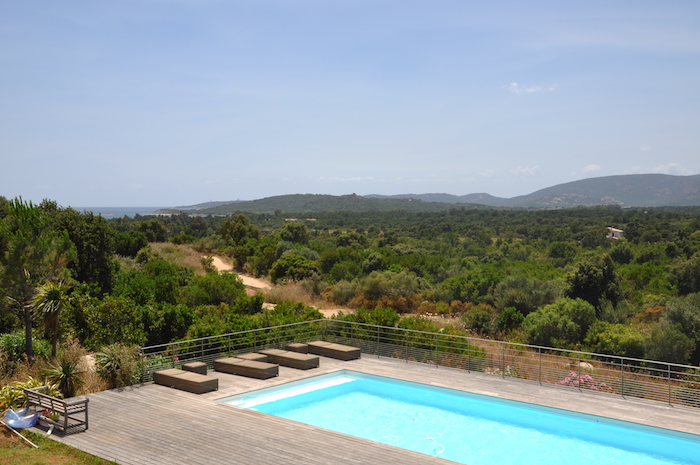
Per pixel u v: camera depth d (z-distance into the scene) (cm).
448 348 1441
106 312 1688
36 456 691
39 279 1354
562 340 2233
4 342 1305
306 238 6481
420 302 3262
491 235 8250
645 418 907
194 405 943
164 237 6975
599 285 2889
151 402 959
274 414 982
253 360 1245
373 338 1578
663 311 2555
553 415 970
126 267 3819
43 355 1313
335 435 802
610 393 1059
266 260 4797
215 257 5859
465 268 4141
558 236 7438
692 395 1009
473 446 843
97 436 777
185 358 1367
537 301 2872
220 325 1580
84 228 2438
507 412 1002
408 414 995
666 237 6350
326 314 2916
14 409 869
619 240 6128
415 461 702
